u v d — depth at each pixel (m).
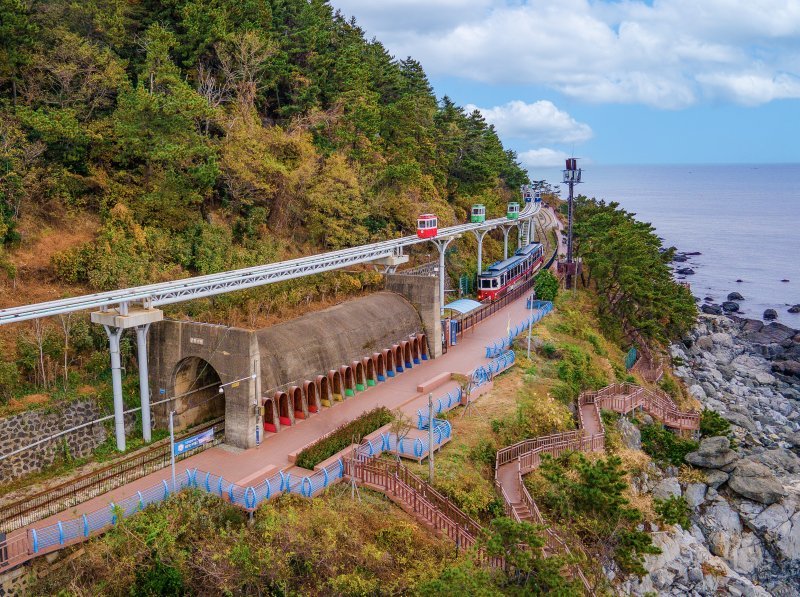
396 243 54.06
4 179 41.72
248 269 41.56
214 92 60.06
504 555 22.86
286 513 28.41
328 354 42.25
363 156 67.75
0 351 33.97
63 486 30.27
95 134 47.56
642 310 72.75
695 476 44.81
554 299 69.94
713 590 37.16
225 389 35.28
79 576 25.11
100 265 42.22
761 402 67.81
